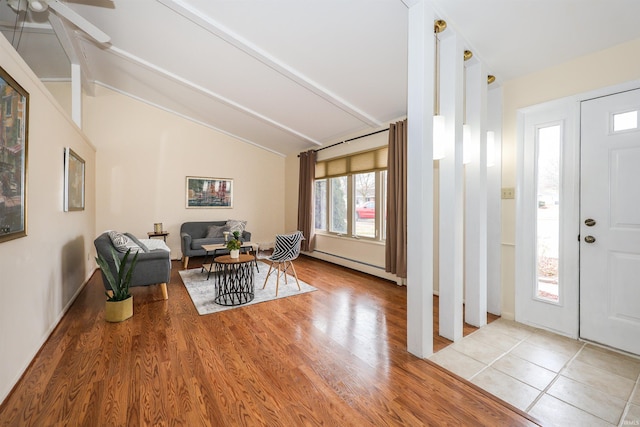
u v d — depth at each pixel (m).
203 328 2.56
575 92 2.29
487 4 1.89
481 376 1.84
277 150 6.78
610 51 2.12
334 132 4.96
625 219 2.08
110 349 2.17
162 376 1.83
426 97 1.99
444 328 2.37
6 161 1.62
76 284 3.44
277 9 2.46
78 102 3.86
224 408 1.55
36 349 2.08
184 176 5.84
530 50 2.29
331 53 2.91
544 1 1.81
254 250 6.31
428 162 2.02
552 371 1.89
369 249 4.58
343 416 1.49
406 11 2.23
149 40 3.29
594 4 1.78
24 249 1.91
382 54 2.79
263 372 1.88
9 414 1.49
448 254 2.31
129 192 5.34
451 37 2.19
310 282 4.12
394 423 1.45
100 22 3.06
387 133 4.21
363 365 1.97
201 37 3.08
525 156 2.62
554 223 2.46
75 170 3.35
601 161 2.18
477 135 2.51
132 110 5.35
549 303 2.48
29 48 3.71
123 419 1.46
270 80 3.69
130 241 3.68
